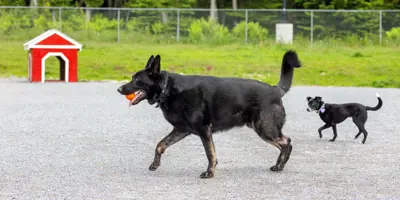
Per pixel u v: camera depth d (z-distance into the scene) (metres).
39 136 12.16
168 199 7.58
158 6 48.34
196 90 8.88
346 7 47.69
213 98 8.90
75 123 13.97
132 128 13.38
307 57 31.66
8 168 9.25
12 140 11.65
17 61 30.22
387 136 12.76
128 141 11.78
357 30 38.56
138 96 8.86
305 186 8.34
